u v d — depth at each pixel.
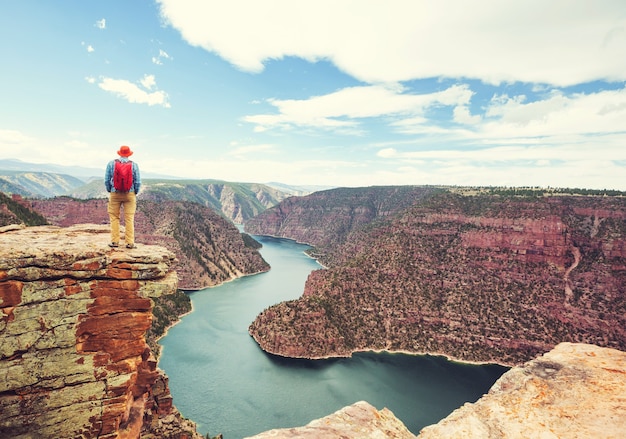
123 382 16.91
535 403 9.95
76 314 16.12
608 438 8.13
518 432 9.08
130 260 16.94
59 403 15.81
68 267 15.87
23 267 15.12
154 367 21.17
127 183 17.72
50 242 17.50
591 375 10.65
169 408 34.56
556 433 8.71
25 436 15.32
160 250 18.73
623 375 10.42
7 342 14.95
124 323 16.91
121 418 17.84
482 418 9.88
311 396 110.50
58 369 15.80
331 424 10.73
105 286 16.59
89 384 16.31
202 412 97.94
